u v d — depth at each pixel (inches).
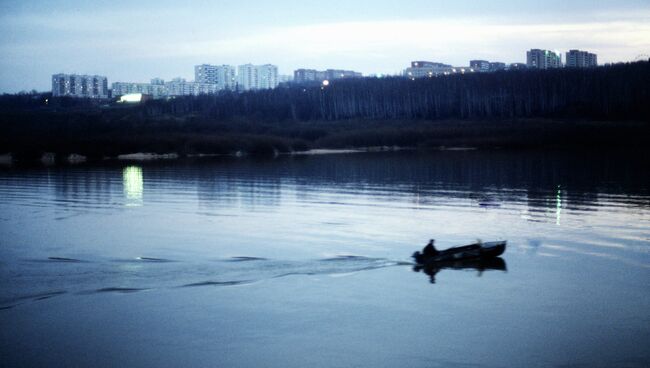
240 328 1131.3
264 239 1820.9
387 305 1245.1
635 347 1037.8
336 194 2748.5
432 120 7130.9
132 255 1626.5
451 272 1480.1
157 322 1160.8
